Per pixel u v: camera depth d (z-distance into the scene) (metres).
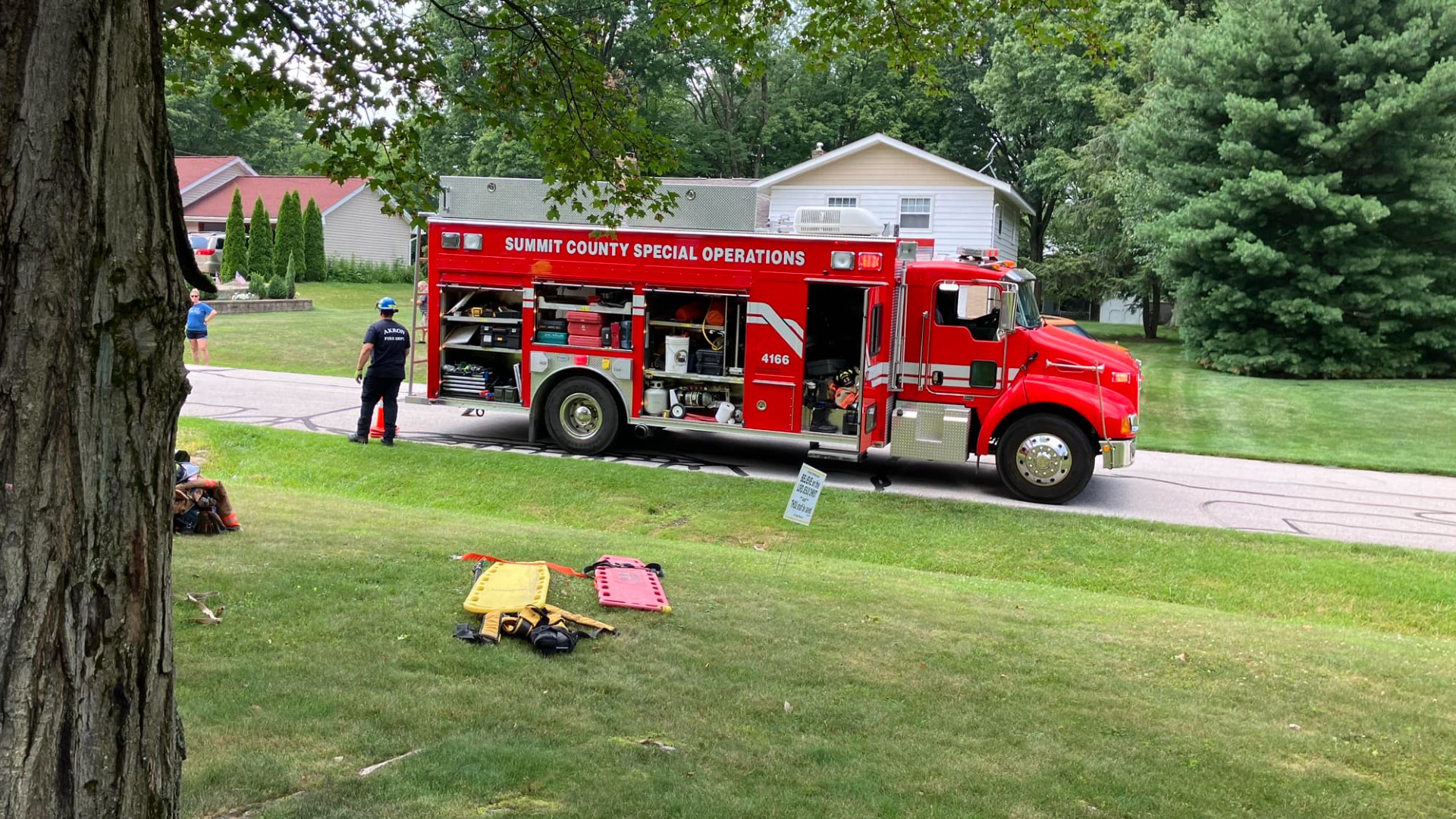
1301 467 14.30
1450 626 7.70
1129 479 12.91
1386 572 8.56
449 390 13.05
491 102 6.05
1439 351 24.34
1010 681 4.97
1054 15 6.72
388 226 48.69
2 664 1.96
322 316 31.09
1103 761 4.02
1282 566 8.73
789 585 6.77
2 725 1.96
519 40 6.11
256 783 3.29
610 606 5.66
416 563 6.32
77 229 1.98
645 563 6.69
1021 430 11.32
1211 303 24.70
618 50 38.16
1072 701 4.72
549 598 5.72
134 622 2.14
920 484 12.14
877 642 5.46
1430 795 3.92
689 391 12.37
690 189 12.02
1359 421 18.00
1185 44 25.80
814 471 7.47
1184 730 4.43
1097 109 33.59
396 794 3.28
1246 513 11.07
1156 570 8.71
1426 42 22.88
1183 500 11.67
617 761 3.69
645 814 3.28
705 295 12.07
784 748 3.94
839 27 6.88
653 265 12.12
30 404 1.95
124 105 2.06
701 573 6.91
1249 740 4.37
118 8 2.04
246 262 38.62
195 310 20.16
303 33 5.53
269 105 5.72
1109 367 11.21
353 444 11.91
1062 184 36.81
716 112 48.12
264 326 27.38
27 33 1.92
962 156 46.62
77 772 2.04
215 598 5.34
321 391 17.03
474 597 5.49
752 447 14.05
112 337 2.04
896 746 4.04
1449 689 5.30
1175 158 25.78
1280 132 24.02
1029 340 11.41
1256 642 6.07
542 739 3.85
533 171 40.25
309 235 44.00
